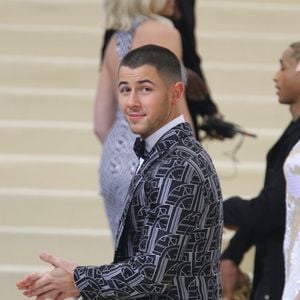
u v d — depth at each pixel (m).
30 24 22.34
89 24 22.41
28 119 20.36
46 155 19.78
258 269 13.27
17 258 17.73
